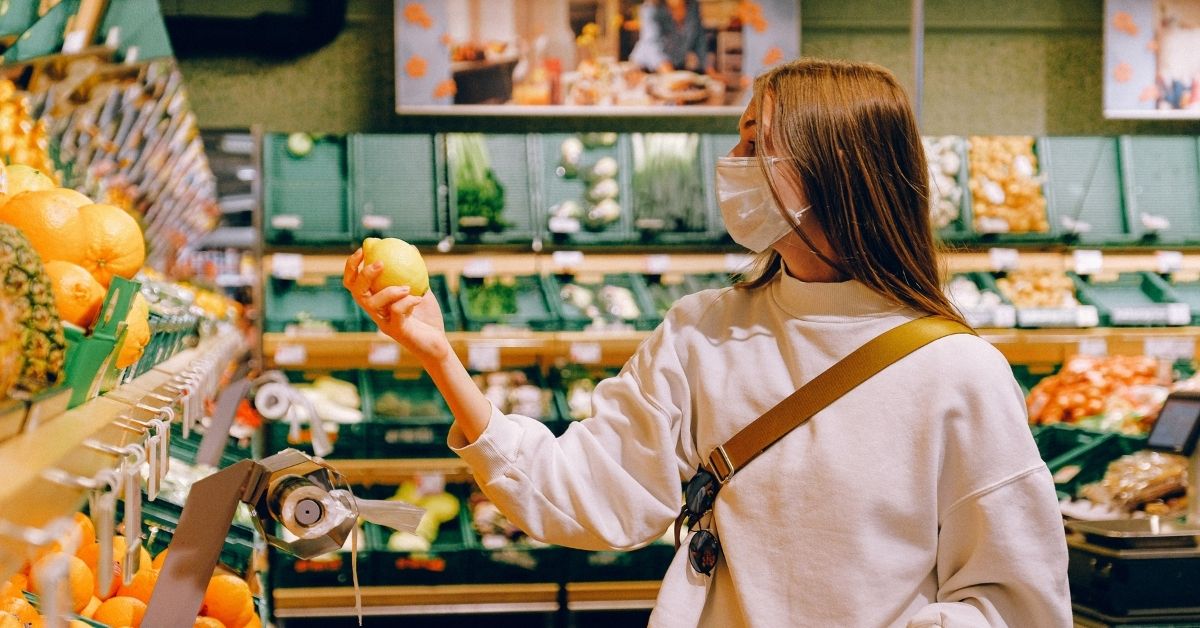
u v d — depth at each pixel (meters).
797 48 5.04
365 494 4.00
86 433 0.74
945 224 4.54
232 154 4.18
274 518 1.00
